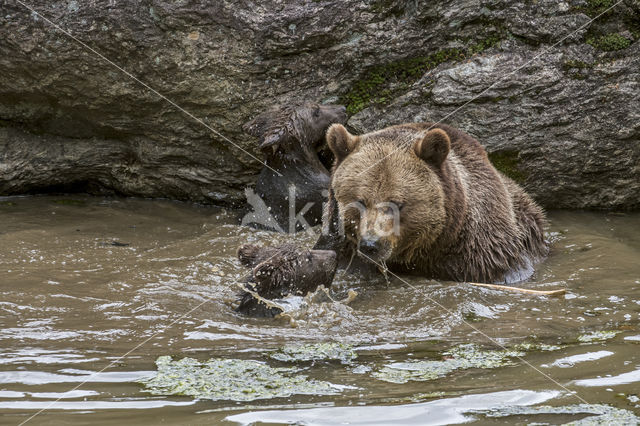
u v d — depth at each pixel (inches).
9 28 494.9
